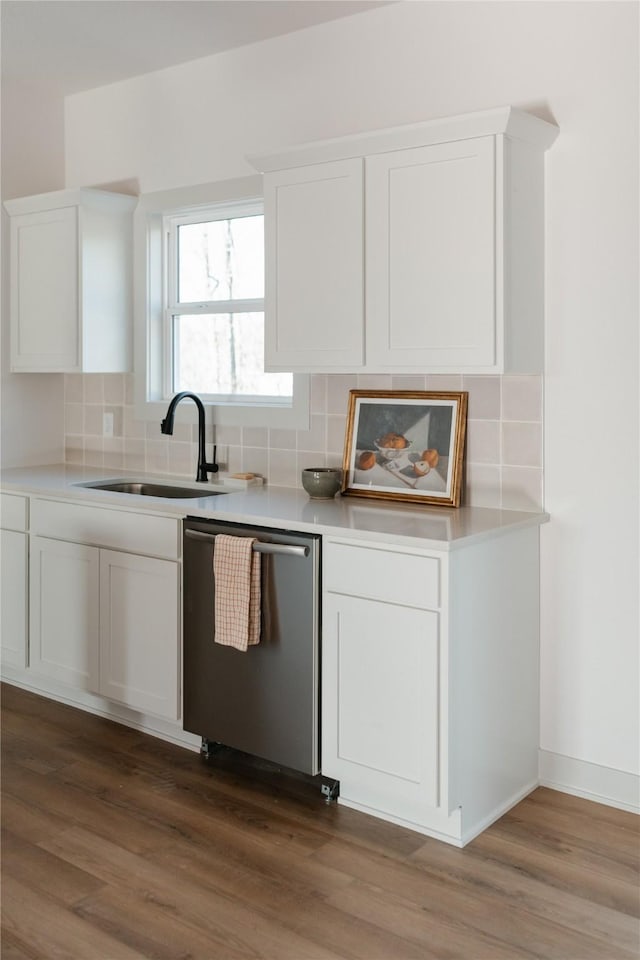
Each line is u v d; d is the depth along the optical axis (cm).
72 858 258
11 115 414
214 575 302
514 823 281
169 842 268
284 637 288
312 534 284
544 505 299
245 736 301
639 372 278
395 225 292
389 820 281
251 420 376
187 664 316
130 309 412
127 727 357
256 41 358
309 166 311
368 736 273
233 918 230
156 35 353
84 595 354
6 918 230
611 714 291
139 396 414
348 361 307
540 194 290
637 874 251
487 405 310
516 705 291
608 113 278
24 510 376
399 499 325
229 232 390
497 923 229
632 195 276
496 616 278
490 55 300
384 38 325
